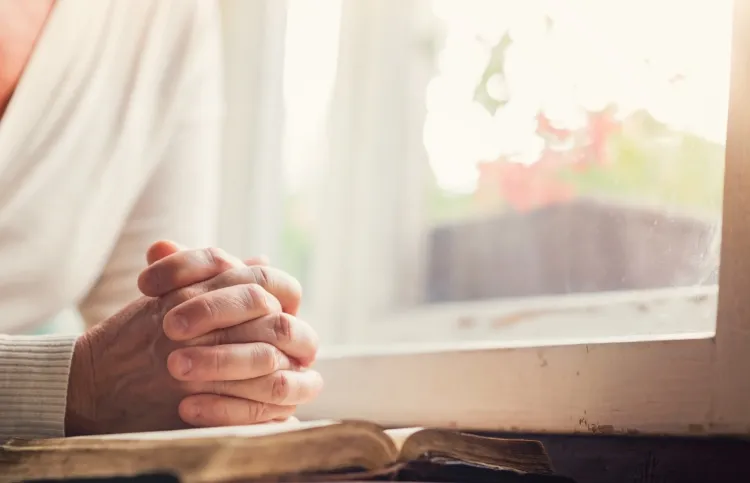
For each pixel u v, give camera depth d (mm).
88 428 660
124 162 876
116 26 871
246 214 1106
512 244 953
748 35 604
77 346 668
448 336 956
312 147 1119
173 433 559
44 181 816
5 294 823
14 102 784
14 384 658
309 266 1104
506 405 686
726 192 603
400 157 1057
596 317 823
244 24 1146
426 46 1053
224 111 1137
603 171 862
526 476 562
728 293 598
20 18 791
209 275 680
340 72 1101
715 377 598
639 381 626
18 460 558
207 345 652
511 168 958
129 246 908
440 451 546
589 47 882
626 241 826
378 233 1054
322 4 1125
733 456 594
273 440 526
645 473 624
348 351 797
